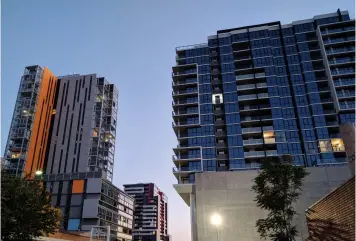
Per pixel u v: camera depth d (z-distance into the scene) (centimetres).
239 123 7744
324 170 3800
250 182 3900
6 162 9288
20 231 1599
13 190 1642
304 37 8588
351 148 3122
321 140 7181
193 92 8475
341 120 7231
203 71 8750
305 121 7550
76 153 10119
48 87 11156
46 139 10525
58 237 4238
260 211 3716
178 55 9294
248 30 9019
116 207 10219
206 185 3984
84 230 8269
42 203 1786
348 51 7881
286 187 2178
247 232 3634
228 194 3884
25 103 10256
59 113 10956
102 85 11494
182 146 7944
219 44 9031
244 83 8438
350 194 1412
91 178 9100
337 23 8306
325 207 1745
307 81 7962
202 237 3719
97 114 10881
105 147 10850
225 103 8112
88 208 8562
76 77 11531
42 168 10038
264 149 7500
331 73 7750
